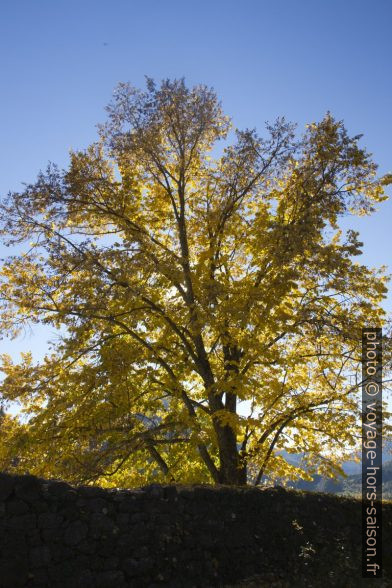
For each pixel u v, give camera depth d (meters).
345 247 13.90
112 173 17.00
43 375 14.62
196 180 17.59
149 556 7.94
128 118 16.45
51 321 14.40
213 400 15.27
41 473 13.83
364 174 15.48
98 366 14.38
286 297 15.48
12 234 15.15
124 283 14.53
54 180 15.23
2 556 6.83
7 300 14.73
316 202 14.84
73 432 14.49
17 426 14.71
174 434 15.38
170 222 17.25
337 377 15.43
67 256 14.45
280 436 15.14
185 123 16.41
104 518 7.75
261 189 16.92
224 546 8.73
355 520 10.42
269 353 13.63
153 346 15.42
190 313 14.50
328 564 9.27
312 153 15.82
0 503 7.02
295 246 13.49
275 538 9.33
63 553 7.26
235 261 17.75
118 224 16.19
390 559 9.87
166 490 8.55
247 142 15.95
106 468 14.83
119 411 14.70
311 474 15.54
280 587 8.38
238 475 14.59
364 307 14.80
